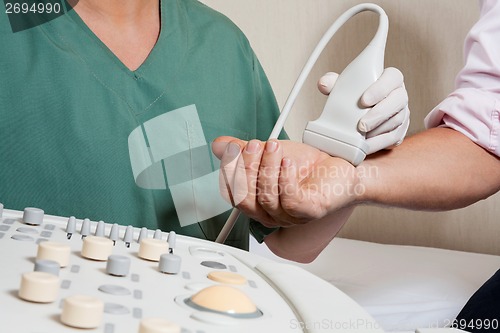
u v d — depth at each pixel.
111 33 0.81
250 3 1.84
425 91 1.68
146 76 0.80
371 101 0.65
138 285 0.39
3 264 0.38
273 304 0.41
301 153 0.67
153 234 0.56
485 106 0.85
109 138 0.77
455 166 0.79
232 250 0.56
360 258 1.34
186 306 0.37
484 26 0.97
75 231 0.52
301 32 1.78
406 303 1.07
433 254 1.42
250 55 0.93
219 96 0.86
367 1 1.71
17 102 0.74
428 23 1.66
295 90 0.77
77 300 0.31
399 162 0.75
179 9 0.87
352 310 0.42
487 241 1.63
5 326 0.29
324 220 0.78
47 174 0.75
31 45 0.76
